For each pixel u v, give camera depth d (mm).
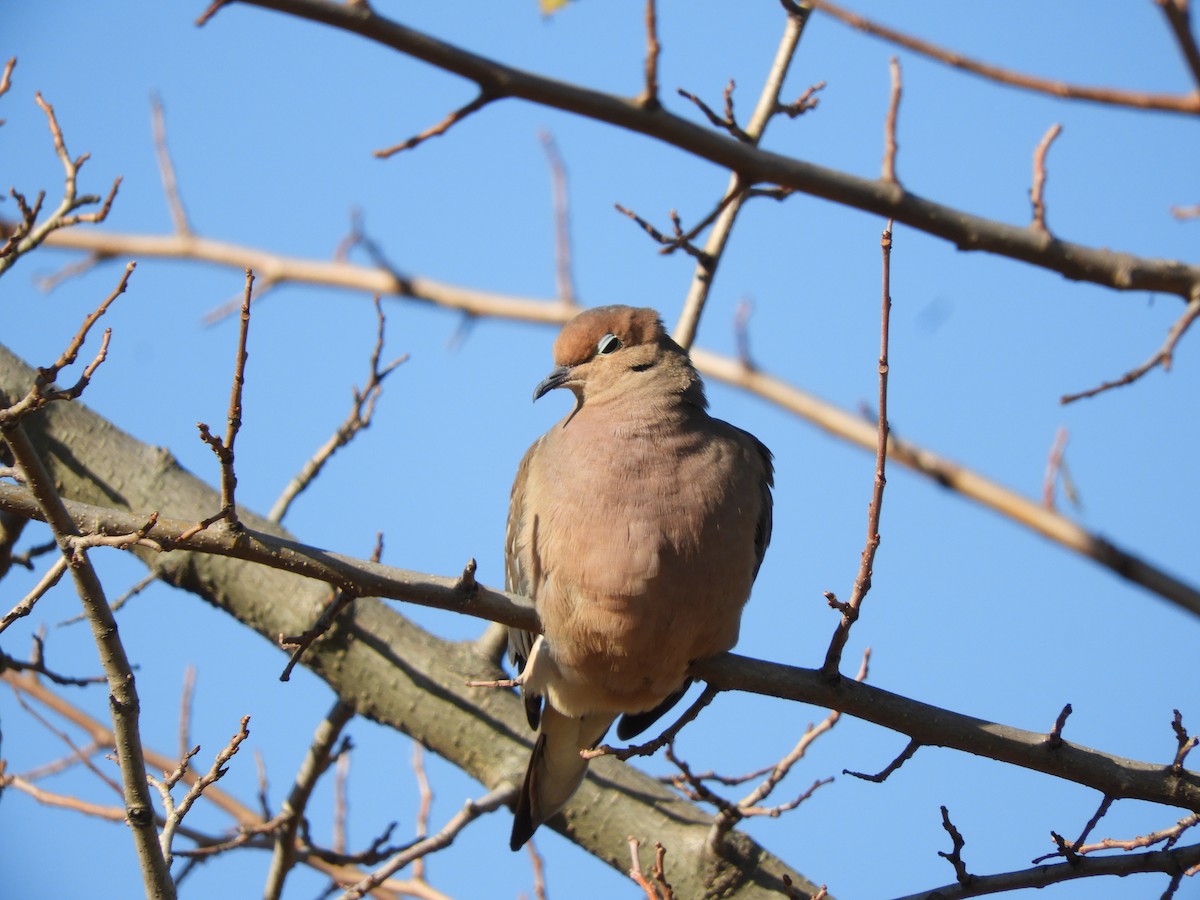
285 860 11484
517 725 11562
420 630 11812
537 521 10461
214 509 11367
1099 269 7926
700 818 11641
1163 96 6305
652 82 7383
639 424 10484
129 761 7703
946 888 8742
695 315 11820
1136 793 8789
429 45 7105
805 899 8750
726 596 10281
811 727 10516
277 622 11367
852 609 8781
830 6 6559
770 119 11320
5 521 10828
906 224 7898
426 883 12047
